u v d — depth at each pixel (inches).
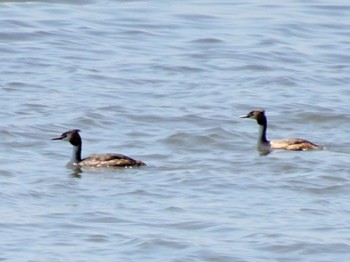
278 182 1141.7
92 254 936.3
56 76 1616.6
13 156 1236.5
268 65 1715.1
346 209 1066.7
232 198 1091.3
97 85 1579.7
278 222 1021.8
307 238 979.9
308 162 1217.4
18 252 936.9
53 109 1445.6
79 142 1198.3
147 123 1401.3
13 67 1652.3
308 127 1418.6
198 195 1099.3
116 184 1128.8
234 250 951.0
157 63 1707.7
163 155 1258.6
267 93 1562.5
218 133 1342.3
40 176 1151.6
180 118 1421.0
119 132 1362.0
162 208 1055.6
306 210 1058.7
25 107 1451.8
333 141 1344.7
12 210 1042.1
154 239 966.4
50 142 1301.7
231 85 1603.1
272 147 1285.7
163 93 1550.2
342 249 960.3
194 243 962.1
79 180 1142.3
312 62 1747.0
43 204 1063.6
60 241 964.6
